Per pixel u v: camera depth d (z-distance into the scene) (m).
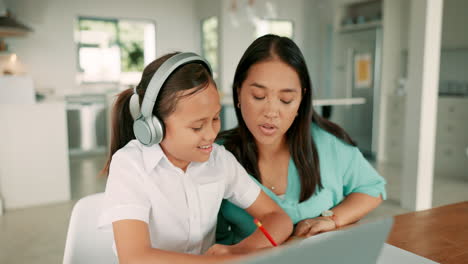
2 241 2.62
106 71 6.70
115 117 0.90
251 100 0.91
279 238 0.86
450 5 4.88
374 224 0.53
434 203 3.46
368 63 5.39
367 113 5.45
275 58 0.88
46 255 2.41
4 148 3.24
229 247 0.79
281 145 1.05
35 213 3.17
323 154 1.09
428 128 3.25
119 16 6.50
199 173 0.89
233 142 1.08
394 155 5.17
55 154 3.43
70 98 5.67
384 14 5.17
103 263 0.89
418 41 3.23
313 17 7.21
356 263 0.53
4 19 4.97
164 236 0.84
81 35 6.42
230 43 6.51
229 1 6.41
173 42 7.02
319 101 5.05
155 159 0.81
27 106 3.28
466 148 4.30
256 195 0.95
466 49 4.87
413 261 0.73
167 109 0.71
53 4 5.96
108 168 0.91
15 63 5.30
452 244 0.82
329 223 0.95
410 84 3.31
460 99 4.32
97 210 0.93
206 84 0.72
